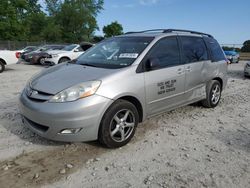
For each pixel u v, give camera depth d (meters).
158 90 4.55
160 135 4.56
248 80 11.45
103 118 3.79
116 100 3.94
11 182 3.14
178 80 4.95
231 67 18.55
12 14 49.06
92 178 3.27
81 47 16.44
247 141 4.43
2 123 4.93
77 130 3.63
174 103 5.01
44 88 3.83
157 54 4.64
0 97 7.09
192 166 3.59
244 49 36.81
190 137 4.52
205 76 5.76
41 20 64.31
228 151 4.04
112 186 3.13
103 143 3.91
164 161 3.70
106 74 3.95
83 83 3.72
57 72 4.34
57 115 3.55
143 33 5.22
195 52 5.55
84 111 3.58
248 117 5.72
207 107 6.24
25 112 3.90
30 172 3.35
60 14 69.12
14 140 4.23
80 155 3.80
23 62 20.03
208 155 3.90
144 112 4.40
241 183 3.22
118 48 4.80
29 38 57.81
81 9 68.94
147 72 4.36
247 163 3.69
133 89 4.10
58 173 3.35
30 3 64.81
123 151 3.96
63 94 3.63
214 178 3.31
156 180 3.25
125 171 3.44
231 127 5.06
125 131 4.14
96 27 72.31
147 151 3.98
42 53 17.86
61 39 66.06
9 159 3.65
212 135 4.64
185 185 3.16
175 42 5.12
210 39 6.25
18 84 9.43
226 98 7.46
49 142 4.17
